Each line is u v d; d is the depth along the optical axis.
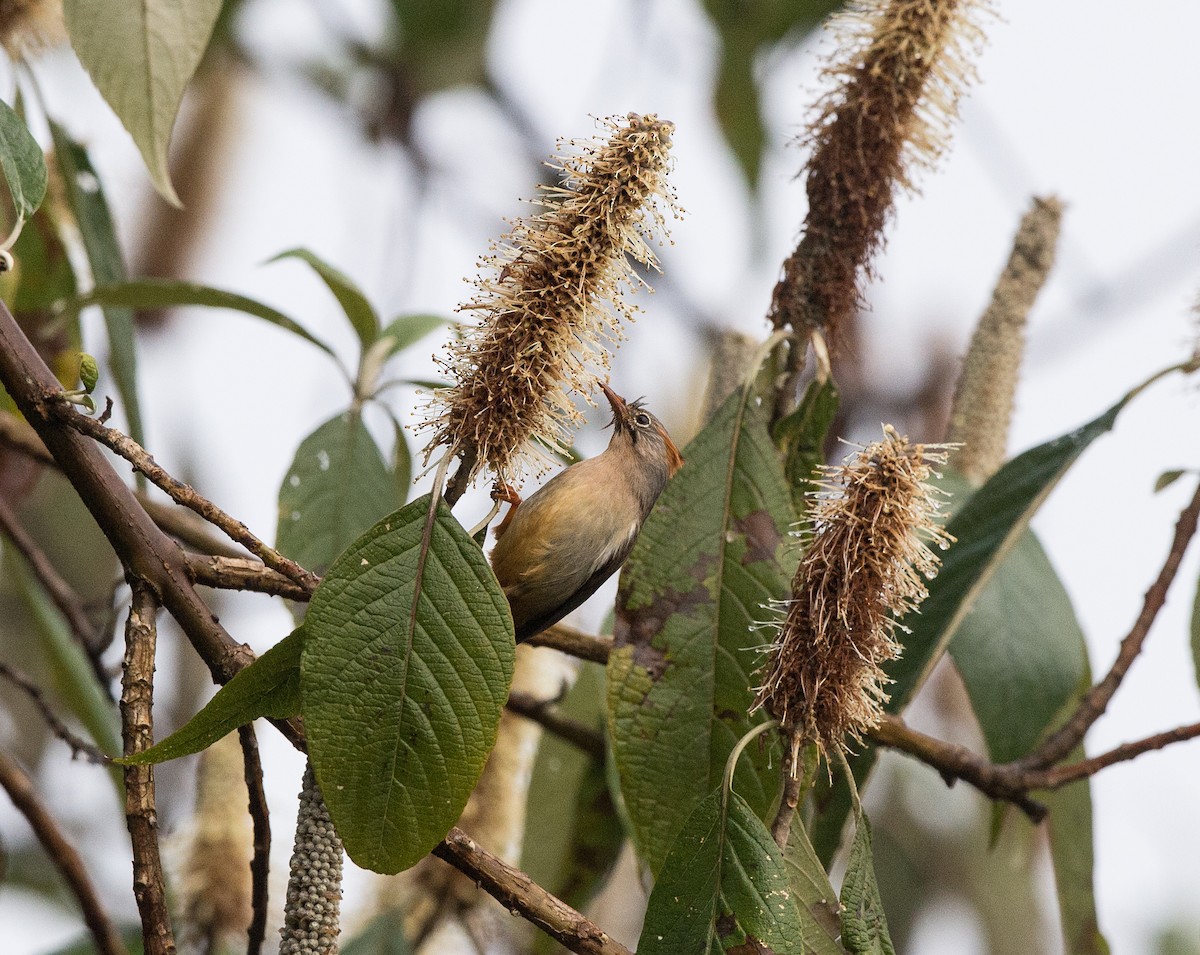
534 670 4.99
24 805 4.07
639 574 3.37
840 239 4.02
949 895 6.89
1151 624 4.15
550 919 2.87
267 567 2.98
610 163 2.89
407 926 5.05
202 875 4.60
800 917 2.82
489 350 2.85
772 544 3.40
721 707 3.28
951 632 4.07
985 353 4.93
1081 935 4.57
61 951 4.67
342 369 4.61
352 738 2.59
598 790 4.97
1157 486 4.50
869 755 4.00
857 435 7.17
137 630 2.79
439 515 2.72
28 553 4.89
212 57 6.69
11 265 2.87
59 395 2.86
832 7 6.56
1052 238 5.02
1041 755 4.10
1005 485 4.18
